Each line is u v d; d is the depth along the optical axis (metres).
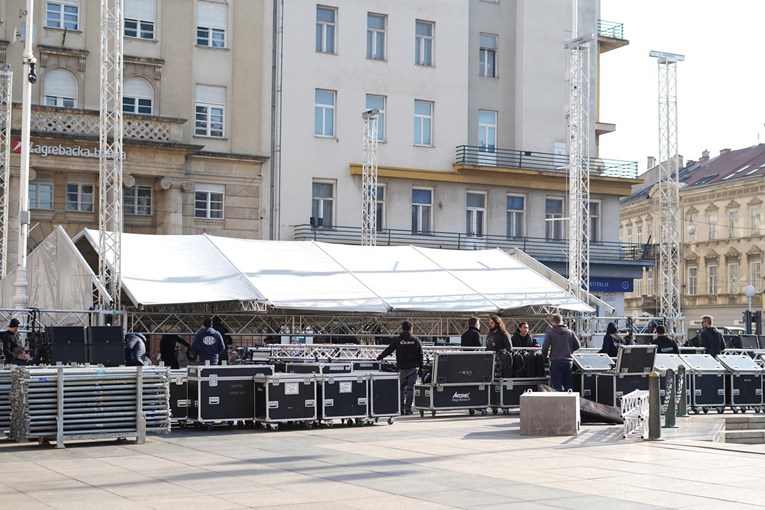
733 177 76.50
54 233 25.92
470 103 47.12
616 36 51.06
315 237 42.25
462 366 20.58
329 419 17.88
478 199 46.53
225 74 41.22
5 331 21.64
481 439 15.61
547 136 48.25
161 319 26.88
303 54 42.72
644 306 83.19
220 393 17.36
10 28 37.66
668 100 37.59
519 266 30.94
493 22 47.94
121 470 12.05
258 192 41.44
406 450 14.11
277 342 29.91
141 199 39.25
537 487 10.73
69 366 15.78
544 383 21.39
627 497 10.08
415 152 45.03
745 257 74.81
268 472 11.86
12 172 36.66
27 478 11.39
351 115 43.69
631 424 16.27
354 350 25.59
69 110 37.25
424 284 27.84
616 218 49.28
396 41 44.88
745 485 10.88
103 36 24.50
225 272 25.48
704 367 22.53
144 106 39.78
